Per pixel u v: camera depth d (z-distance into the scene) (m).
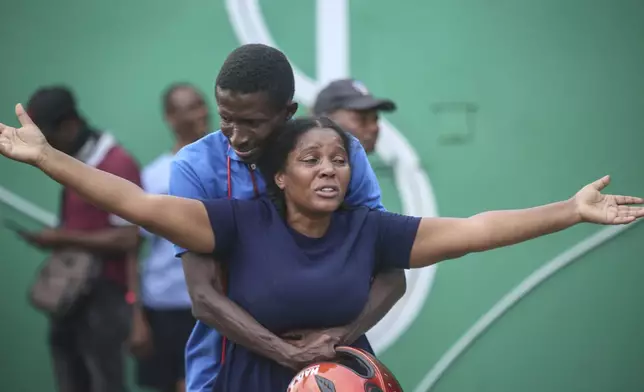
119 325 10.10
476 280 11.09
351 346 5.86
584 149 11.11
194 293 5.74
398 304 11.12
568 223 5.55
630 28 11.08
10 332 11.41
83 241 10.05
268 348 5.60
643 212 5.50
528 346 11.11
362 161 6.09
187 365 6.32
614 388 11.11
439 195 11.16
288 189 5.66
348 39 11.19
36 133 5.34
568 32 11.12
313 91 11.18
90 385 10.19
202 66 11.27
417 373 11.12
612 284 11.08
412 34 11.16
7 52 11.41
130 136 11.33
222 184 5.96
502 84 11.14
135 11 11.32
